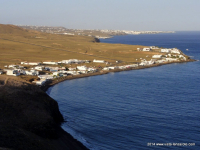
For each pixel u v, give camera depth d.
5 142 59.06
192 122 84.69
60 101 111.00
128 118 88.88
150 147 69.19
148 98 113.38
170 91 125.75
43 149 62.78
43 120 79.62
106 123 85.12
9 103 84.38
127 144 71.12
